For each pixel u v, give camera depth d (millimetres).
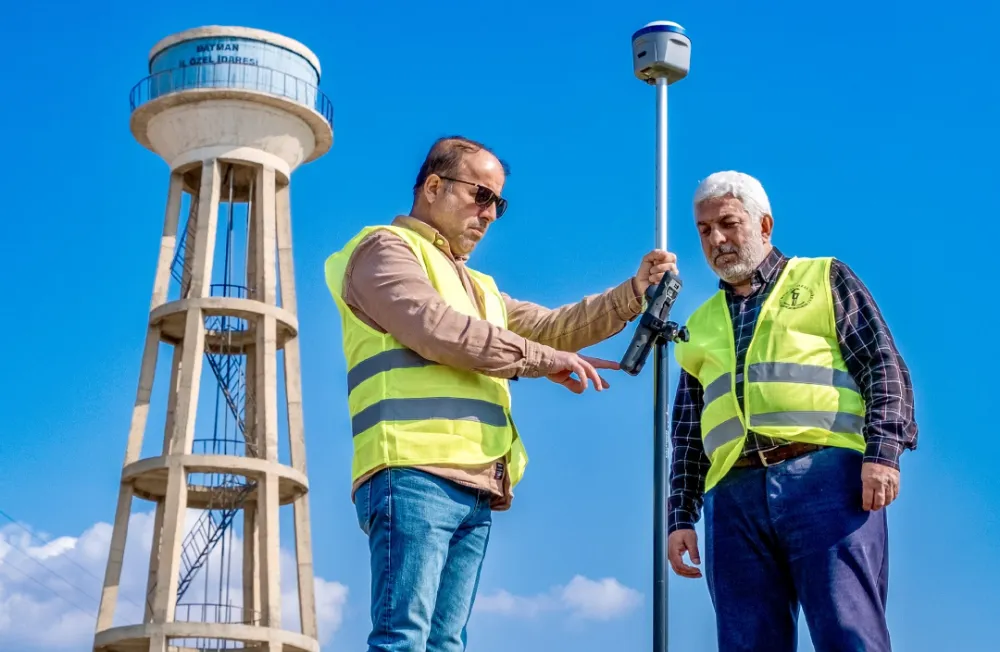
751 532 6621
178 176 32562
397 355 6289
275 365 31812
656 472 6410
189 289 33000
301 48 32719
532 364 6180
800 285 6766
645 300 6938
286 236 32781
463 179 6656
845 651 6258
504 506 6469
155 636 30219
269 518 31125
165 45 32219
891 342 6605
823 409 6543
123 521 32062
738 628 6590
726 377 6773
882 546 6457
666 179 6906
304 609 32094
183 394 31453
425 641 6020
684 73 6988
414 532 6047
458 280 6605
